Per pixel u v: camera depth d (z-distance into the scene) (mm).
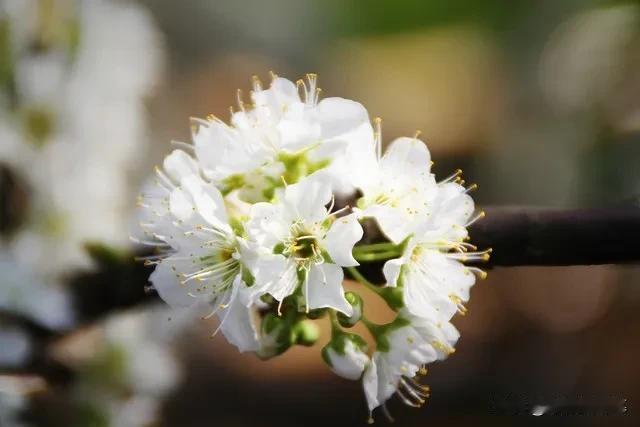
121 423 462
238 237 360
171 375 474
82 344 462
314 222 362
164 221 369
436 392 732
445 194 368
